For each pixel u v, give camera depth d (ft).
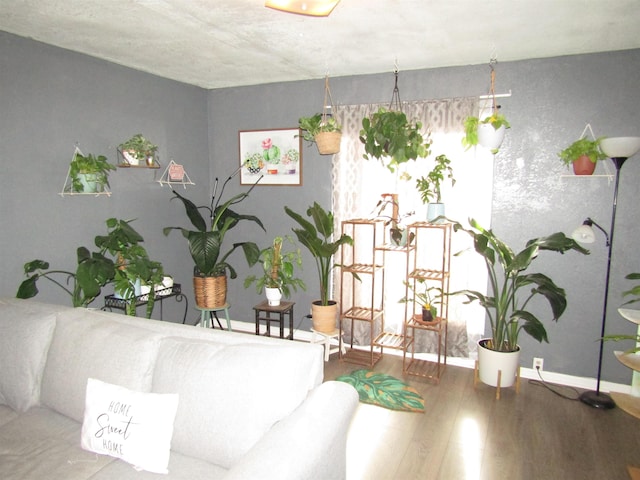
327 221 10.48
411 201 10.85
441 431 7.95
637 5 6.65
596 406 8.80
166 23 7.64
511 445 7.52
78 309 6.79
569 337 9.86
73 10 7.04
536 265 10.01
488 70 10.05
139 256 8.96
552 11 6.93
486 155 10.33
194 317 13.30
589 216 9.52
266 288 11.20
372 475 6.72
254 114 12.73
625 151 8.03
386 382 9.91
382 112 9.09
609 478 6.69
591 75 9.22
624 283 9.37
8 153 8.16
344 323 12.06
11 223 8.27
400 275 11.25
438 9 6.87
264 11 7.06
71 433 5.65
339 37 8.30
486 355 9.32
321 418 4.73
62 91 9.07
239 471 3.86
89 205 9.80
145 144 10.20
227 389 5.00
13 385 6.21
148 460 4.86
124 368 5.63
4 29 7.95
